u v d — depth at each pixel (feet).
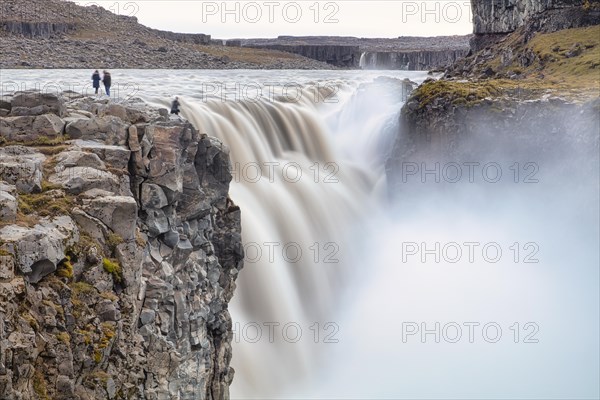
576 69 356.38
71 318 71.82
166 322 86.28
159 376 82.38
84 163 86.99
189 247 95.66
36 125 93.15
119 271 79.36
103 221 80.38
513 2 525.75
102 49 620.08
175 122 100.22
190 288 95.30
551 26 453.17
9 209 73.51
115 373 75.77
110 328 75.51
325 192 208.95
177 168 95.09
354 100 274.16
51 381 68.03
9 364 63.52
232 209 114.01
